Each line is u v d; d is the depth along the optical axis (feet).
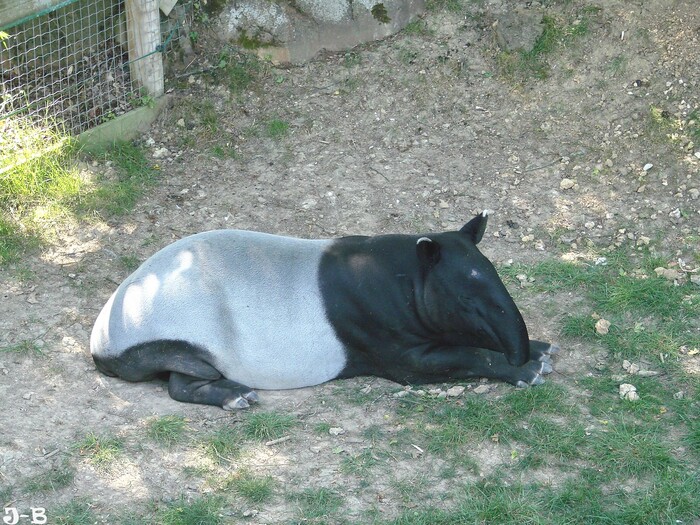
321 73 33.58
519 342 24.81
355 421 25.39
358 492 24.04
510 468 24.47
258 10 33.58
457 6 34.09
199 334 25.50
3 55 31.83
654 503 23.80
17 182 30.09
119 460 24.50
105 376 26.30
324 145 32.30
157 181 31.30
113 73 32.60
